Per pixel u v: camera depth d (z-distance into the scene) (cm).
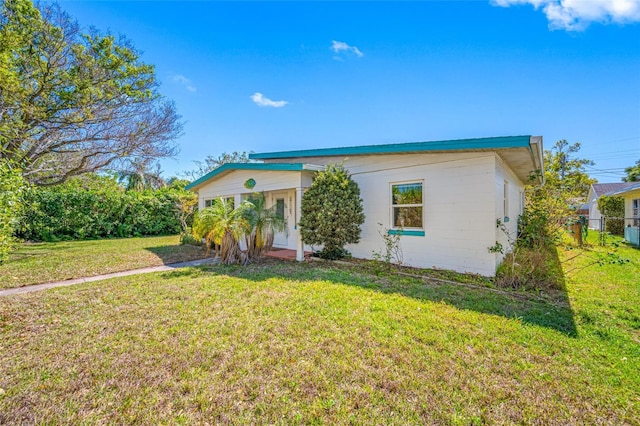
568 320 432
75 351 346
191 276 703
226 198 1238
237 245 869
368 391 275
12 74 1033
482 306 486
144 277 699
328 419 243
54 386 283
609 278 682
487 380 291
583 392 275
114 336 383
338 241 834
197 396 269
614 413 251
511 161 847
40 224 1383
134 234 1703
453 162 747
